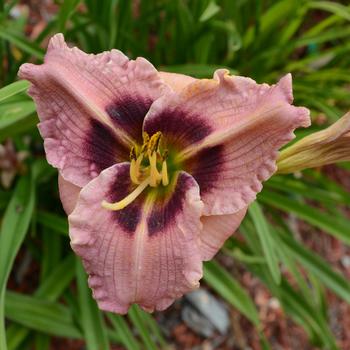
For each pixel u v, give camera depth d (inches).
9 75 19.2
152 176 10.6
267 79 22.0
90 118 10.6
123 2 18.3
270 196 19.6
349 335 23.7
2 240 14.9
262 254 19.9
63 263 18.5
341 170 26.7
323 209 25.4
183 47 20.4
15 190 16.8
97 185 10.5
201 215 10.6
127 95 10.8
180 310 22.0
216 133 10.5
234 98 10.4
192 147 10.9
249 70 21.8
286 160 12.2
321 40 20.5
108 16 18.7
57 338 20.4
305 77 21.8
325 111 19.9
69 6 15.6
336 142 11.6
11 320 17.6
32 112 13.5
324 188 23.3
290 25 20.9
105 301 10.6
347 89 26.0
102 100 10.7
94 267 10.5
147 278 10.4
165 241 10.4
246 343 22.2
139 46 20.0
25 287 20.5
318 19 27.2
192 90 10.4
